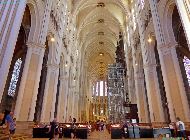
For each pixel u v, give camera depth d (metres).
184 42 16.75
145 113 17.97
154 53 16.00
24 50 15.70
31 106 11.36
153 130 11.87
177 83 10.73
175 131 9.73
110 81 33.94
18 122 10.42
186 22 6.57
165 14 12.99
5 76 6.91
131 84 25.11
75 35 31.64
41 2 14.10
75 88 31.45
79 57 37.00
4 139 7.45
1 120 8.83
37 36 13.07
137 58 20.83
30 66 11.98
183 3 6.89
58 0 19.08
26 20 15.34
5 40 7.23
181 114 10.10
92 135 15.98
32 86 11.74
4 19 7.25
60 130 12.80
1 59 6.92
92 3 32.22
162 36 12.63
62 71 22.34
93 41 47.06
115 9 33.34
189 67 17.08
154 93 14.47
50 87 16.05
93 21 38.31
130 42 25.62
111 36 43.97
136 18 21.39
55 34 17.53
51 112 15.34
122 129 12.45
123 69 33.19
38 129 11.55
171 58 11.54
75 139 11.14
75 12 28.91
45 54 18.28
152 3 14.52
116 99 32.19
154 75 15.04
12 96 19.06
